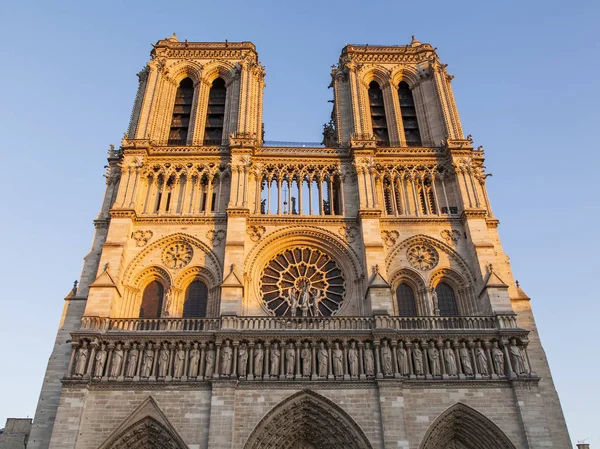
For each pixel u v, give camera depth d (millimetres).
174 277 56156
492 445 45875
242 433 44719
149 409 45906
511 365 48656
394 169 64500
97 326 49750
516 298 56469
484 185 64625
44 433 47719
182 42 77062
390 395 46344
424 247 59188
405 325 51344
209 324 50750
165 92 71438
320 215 60594
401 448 43969
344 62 75125
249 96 69625
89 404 46031
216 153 64375
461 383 47719
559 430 49062
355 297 55688
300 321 51031
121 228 57125
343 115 70000
